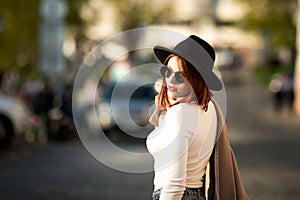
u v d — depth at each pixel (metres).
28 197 12.26
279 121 31.62
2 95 21.14
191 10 86.62
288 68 69.44
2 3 34.59
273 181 14.07
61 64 32.00
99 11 51.59
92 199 12.06
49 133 23.52
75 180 14.34
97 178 14.62
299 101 37.19
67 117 23.42
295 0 54.88
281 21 55.50
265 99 47.91
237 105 42.38
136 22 64.88
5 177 14.73
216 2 87.31
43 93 23.67
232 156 4.88
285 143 22.05
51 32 31.88
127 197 12.27
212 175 4.81
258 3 56.06
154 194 4.68
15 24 34.81
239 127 28.23
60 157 18.52
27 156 18.75
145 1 67.12
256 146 21.11
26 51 37.12
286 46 56.03
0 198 12.13
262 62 81.62
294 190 12.98
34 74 35.25
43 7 31.92
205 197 4.82
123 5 65.31
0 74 35.78
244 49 93.44
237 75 74.44
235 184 4.88
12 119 20.69
